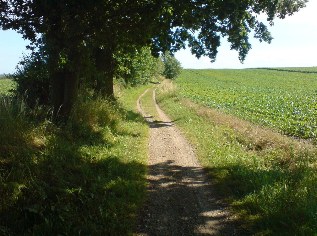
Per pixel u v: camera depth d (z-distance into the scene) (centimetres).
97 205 764
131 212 775
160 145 1502
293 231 638
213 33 1634
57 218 677
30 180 759
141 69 2944
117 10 1166
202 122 2084
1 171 757
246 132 1614
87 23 1144
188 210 805
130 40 1305
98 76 1939
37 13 1077
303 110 2778
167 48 1590
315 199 733
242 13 1559
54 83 1280
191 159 1271
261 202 784
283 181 874
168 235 686
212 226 725
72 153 998
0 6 1069
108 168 987
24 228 646
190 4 1351
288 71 11831
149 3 1179
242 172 1006
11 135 882
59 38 1141
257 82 8188
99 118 1501
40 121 1112
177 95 4069
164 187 962
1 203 672
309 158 1120
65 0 1036
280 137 1485
